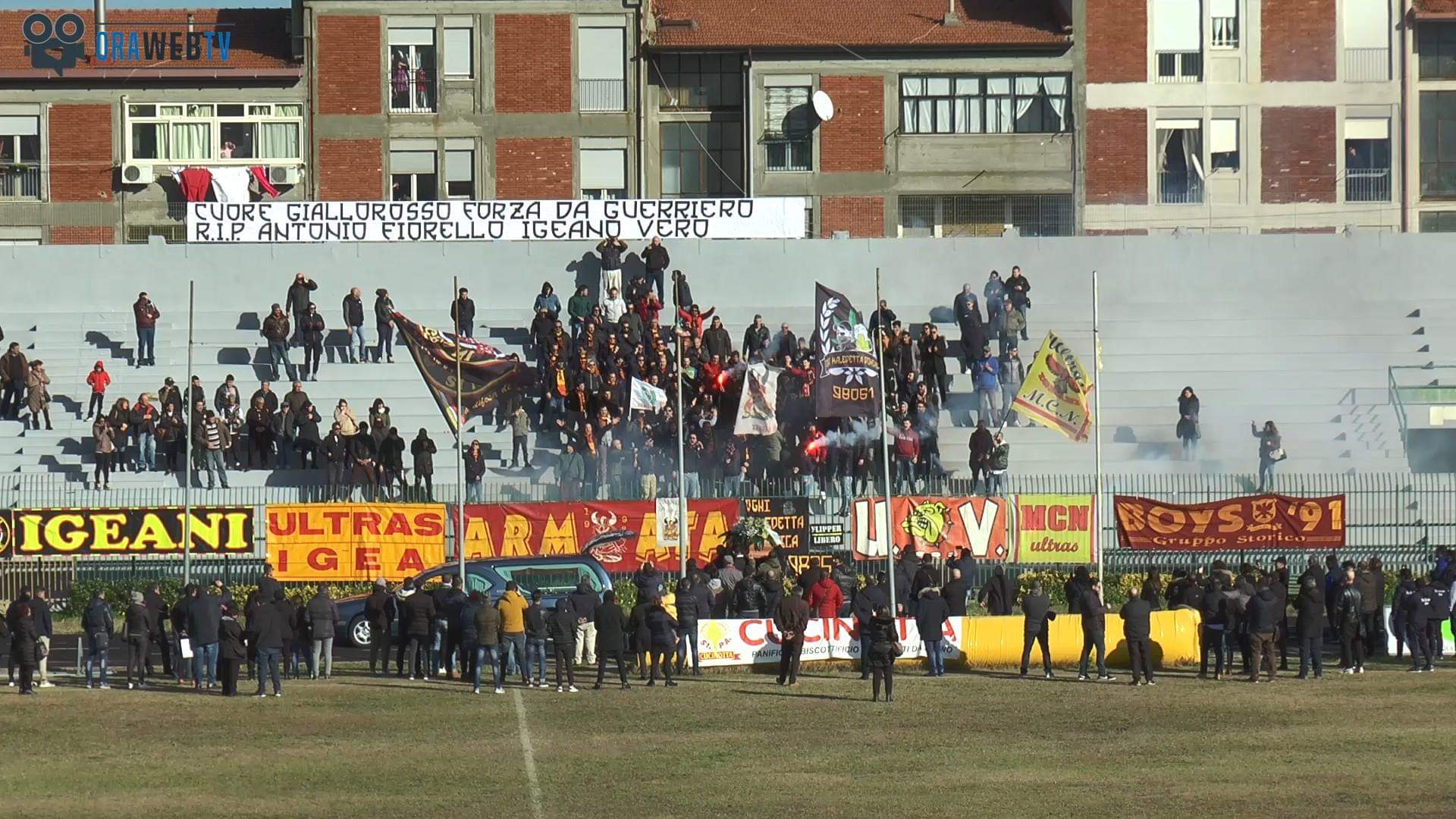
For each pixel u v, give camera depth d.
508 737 39.25
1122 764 35.84
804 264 86.12
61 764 35.84
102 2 98.50
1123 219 98.88
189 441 58.78
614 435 70.00
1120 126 99.12
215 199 97.25
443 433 75.94
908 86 98.88
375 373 79.25
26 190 98.00
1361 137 99.94
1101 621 48.84
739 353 76.62
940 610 49.88
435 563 61.88
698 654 50.88
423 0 98.50
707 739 39.06
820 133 98.62
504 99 98.94
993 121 98.94
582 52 99.12
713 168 100.50
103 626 47.78
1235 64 99.31
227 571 62.53
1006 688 47.22
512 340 82.44
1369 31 99.81
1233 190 99.31
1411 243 87.69
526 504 62.41
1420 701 44.34
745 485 65.25
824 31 99.38
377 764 35.91
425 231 86.31
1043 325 83.62
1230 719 41.62
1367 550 64.94
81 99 98.12
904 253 86.38
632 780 34.28
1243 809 31.31
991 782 34.00
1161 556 64.00
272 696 45.69
